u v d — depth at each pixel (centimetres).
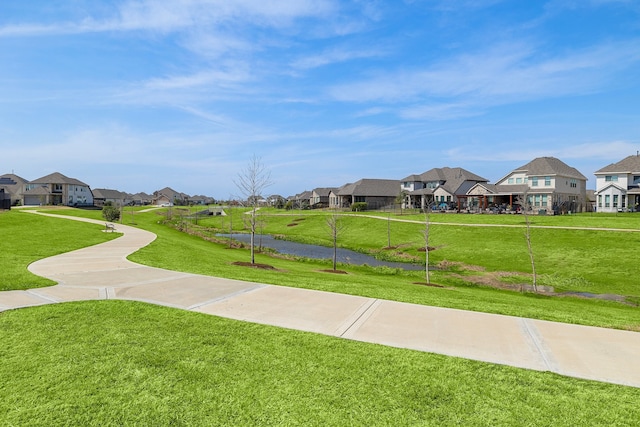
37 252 1486
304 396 380
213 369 434
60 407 352
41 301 700
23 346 485
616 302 1441
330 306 713
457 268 2228
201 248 2216
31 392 376
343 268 2123
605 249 2288
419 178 6906
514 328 610
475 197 5756
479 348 516
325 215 5247
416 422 340
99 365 436
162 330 555
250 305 705
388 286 1198
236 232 4538
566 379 427
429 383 411
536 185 5094
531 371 446
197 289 834
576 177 5362
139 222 4669
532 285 1752
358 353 487
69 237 2152
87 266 1157
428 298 839
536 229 2975
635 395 392
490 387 405
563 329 612
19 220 3044
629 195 4756
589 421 343
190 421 337
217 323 591
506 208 4844
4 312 623
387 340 538
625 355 503
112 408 353
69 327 559
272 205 8475
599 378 431
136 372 422
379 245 3191
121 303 691
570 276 1898
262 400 372
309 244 3459
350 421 340
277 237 3991
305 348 499
